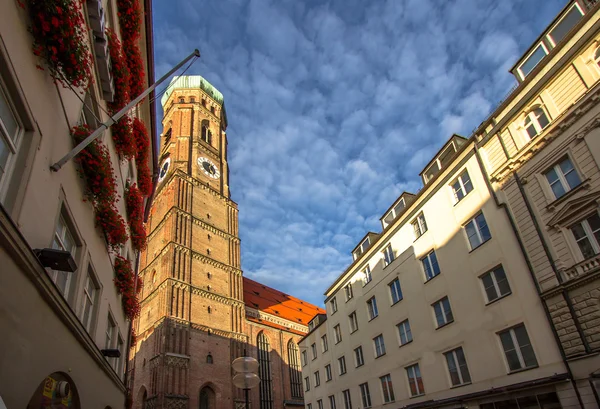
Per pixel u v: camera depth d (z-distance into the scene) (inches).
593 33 691.4
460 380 887.7
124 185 717.9
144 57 787.4
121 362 797.9
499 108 877.8
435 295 996.6
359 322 1338.6
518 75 877.2
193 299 2341.3
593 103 687.1
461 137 1071.0
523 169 805.9
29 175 283.3
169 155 3006.9
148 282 2474.2
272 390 2667.3
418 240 1095.6
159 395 1889.8
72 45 318.0
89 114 471.8
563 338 681.6
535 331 732.0
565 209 701.9
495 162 877.2
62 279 405.1
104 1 478.0
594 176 669.9
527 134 819.4
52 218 336.5
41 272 282.0
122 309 749.9
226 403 2206.0
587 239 677.3
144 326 2298.2
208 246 2655.0
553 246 725.9
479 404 818.8
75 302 421.4
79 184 420.5
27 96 279.3
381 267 1255.5
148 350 2145.7
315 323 1847.9
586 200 669.9
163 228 2541.8
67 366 374.3
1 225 222.4
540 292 729.6
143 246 778.2
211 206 2864.2
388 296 1195.3
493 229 855.7
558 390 673.6
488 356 818.2
